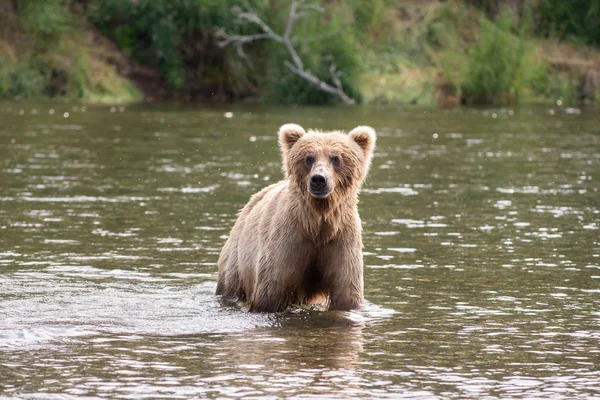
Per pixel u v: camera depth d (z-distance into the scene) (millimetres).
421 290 11547
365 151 10648
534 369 8430
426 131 31312
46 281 11734
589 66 48844
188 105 40688
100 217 16141
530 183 20547
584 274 12445
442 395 7688
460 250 13906
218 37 45625
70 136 27891
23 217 15953
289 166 10414
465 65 45781
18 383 7836
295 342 9234
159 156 24141
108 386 7789
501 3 51344
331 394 7660
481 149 26562
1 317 10000
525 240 14617
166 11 44531
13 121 31562
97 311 10391
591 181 20906
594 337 9523
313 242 10391
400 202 18047
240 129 30875
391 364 8508
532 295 11336
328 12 46906
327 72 44062
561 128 32812
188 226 15523
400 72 45844
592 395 7742
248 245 11039
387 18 48781
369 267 12805
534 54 47688
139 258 13211
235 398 7523
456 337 9477
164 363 8453
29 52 42969
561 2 52344
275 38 43844
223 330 9688
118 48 45781
